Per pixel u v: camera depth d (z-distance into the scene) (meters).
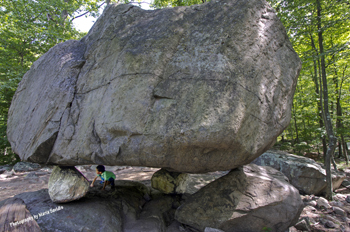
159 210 3.30
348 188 6.39
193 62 2.27
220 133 1.94
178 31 2.50
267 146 2.61
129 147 2.18
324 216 4.06
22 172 6.94
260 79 2.42
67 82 2.92
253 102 2.27
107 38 2.89
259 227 2.87
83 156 2.50
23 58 9.20
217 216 2.89
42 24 9.17
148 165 2.28
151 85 2.24
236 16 2.46
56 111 2.82
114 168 7.46
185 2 9.32
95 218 2.63
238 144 2.11
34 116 3.11
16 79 7.77
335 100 10.09
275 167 6.32
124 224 2.83
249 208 2.88
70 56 3.16
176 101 2.12
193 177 5.78
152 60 2.33
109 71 2.62
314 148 12.23
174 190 3.71
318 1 5.64
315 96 8.54
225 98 2.04
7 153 9.09
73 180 2.96
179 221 3.05
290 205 2.99
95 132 2.46
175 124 2.03
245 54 2.36
